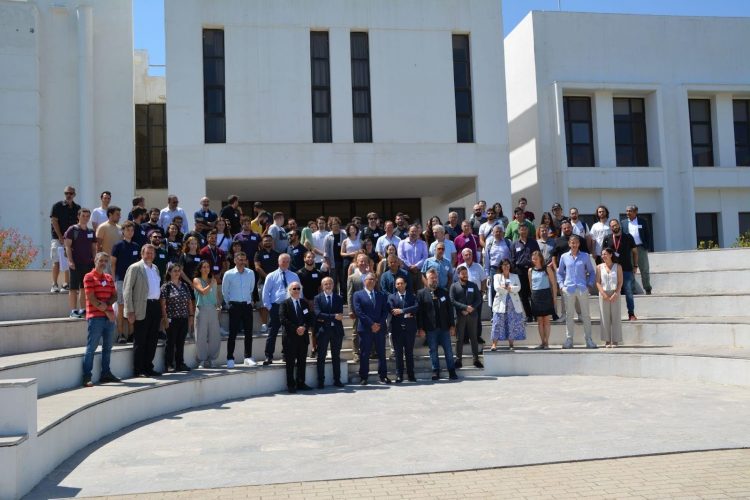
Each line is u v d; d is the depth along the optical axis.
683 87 25.56
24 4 21.53
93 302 10.09
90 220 13.37
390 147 21.42
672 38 26.02
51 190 21.81
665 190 25.06
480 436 8.25
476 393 11.53
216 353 12.62
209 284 12.60
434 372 13.35
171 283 11.84
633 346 14.35
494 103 22.08
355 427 8.97
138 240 12.77
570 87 24.62
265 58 20.89
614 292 14.01
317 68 21.45
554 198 24.66
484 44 22.17
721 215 25.91
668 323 14.34
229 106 20.62
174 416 10.09
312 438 8.39
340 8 21.42
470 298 13.76
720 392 10.88
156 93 27.03
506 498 5.93
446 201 26.39
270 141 20.73
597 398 10.70
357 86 21.66
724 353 12.21
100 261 10.22
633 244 15.15
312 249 15.59
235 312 12.55
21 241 20.92
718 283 16.70
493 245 14.95
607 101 25.22
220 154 20.45
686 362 12.29
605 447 7.51
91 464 7.34
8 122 21.17
